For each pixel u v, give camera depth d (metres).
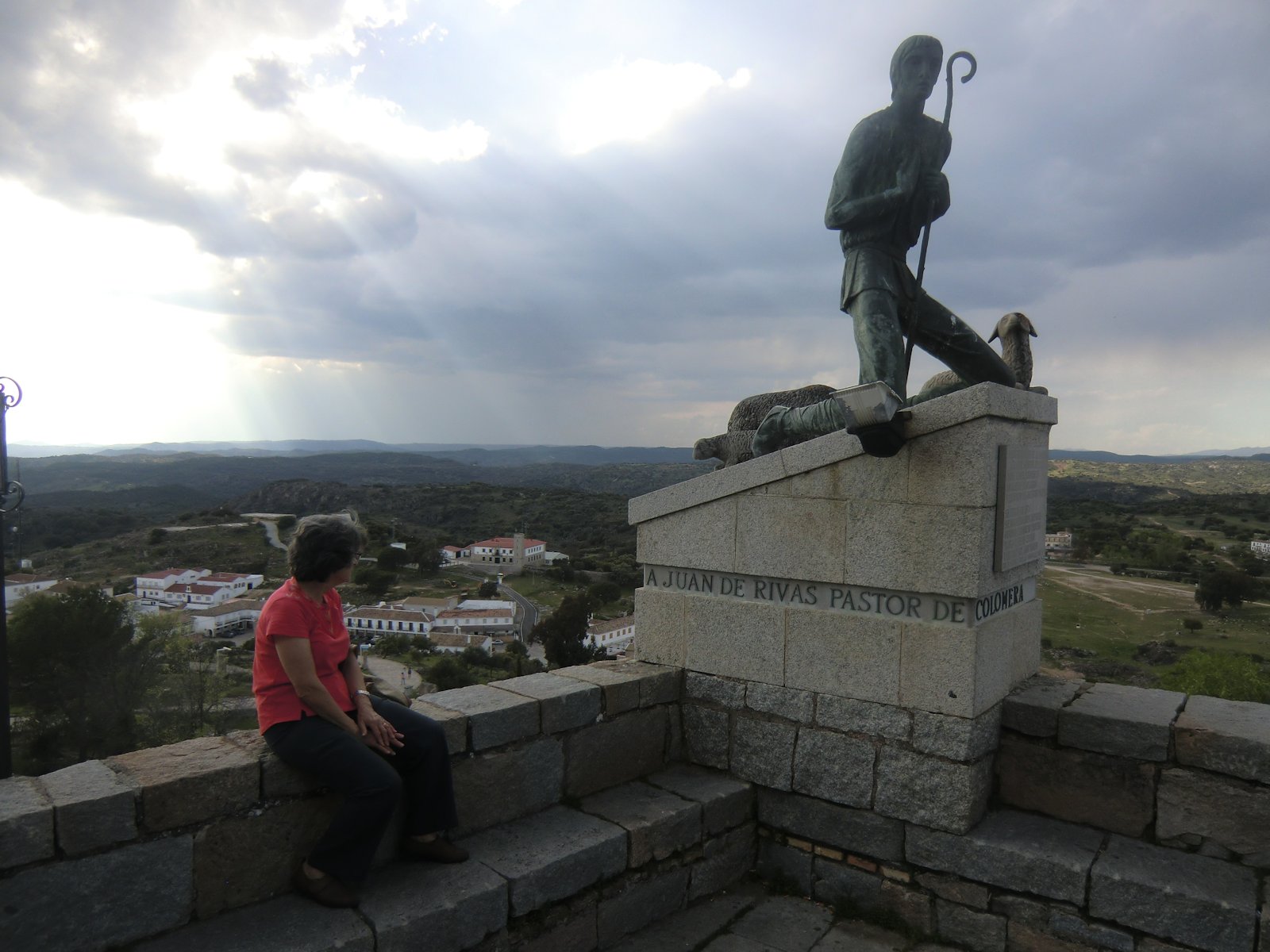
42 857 2.66
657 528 5.07
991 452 3.82
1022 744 4.14
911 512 3.99
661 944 3.93
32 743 27.22
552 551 112.19
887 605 4.13
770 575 4.53
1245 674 18.09
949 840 3.94
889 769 4.12
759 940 3.97
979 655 3.90
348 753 3.12
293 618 3.12
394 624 70.94
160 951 2.84
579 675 4.75
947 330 4.94
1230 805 3.64
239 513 120.75
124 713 28.17
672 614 5.02
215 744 3.36
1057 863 3.65
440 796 3.49
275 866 3.23
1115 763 3.91
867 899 4.21
